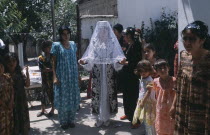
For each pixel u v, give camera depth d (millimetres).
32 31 21594
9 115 4145
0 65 3961
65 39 5297
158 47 10117
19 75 4625
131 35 5293
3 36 6074
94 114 5520
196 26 2553
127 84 5297
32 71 8320
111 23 10633
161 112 3729
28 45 26688
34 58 25625
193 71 2613
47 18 16000
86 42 10398
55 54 5289
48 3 22422
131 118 5348
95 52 5234
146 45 4898
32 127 5672
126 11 10578
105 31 5180
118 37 6535
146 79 4320
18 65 4668
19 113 4613
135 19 10539
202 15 4625
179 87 2820
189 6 4840
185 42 2613
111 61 5199
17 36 12898
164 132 3730
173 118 3180
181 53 2855
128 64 5246
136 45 5273
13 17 6281
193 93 2611
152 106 4203
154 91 4172
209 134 2557
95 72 5383
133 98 5246
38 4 22703
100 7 12555
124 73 5316
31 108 7105
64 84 5312
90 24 10398
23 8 22297
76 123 5824
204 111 2576
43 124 5855
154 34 10430
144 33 10562
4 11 6055
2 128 4012
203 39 2580
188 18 4883
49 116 6348
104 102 5383
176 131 2875
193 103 2625
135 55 5254
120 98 7633
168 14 10711
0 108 3977
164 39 10094
